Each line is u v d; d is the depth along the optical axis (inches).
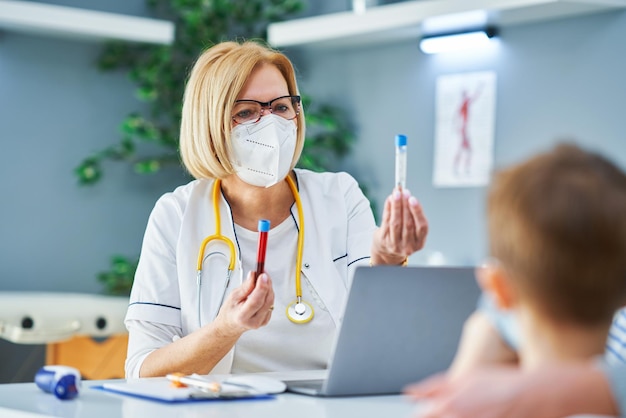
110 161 210.7
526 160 34.7
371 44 201.8
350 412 53.3
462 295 59.2
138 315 81.0
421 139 193.6
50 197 203.8
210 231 83.3
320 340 81.6
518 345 37.7
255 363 80.3
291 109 85.3
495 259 34.9
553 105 171.9
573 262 32.5
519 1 161.3
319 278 83.1
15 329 149.7
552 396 32.9
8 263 198.7
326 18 188.1
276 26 195.5
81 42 207.6
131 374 77.9
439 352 60.6
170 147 216.2
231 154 82.6
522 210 33.3
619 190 32.8
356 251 85.7
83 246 207.5
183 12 211.8
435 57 190.9
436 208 190.5
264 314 68.2
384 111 200.5
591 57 166.7
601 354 34.4
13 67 200.1
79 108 207.5
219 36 211.2
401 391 60.9
